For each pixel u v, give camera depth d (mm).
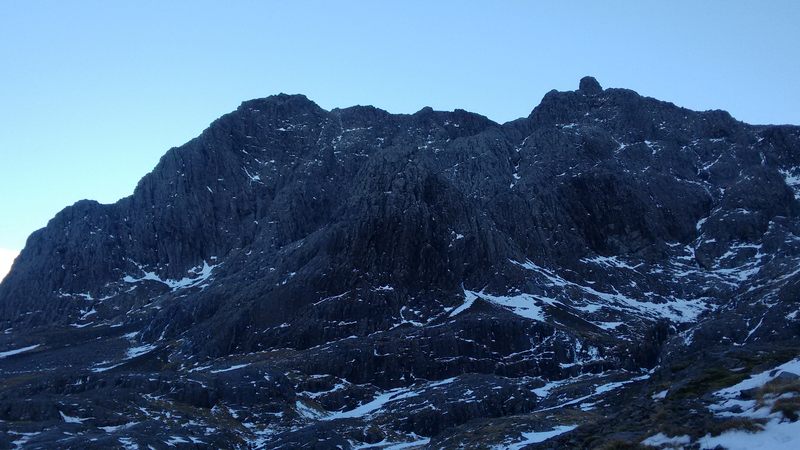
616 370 166875
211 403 143000
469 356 173625
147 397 141625
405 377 168875
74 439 105938
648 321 199875
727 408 52000
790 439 43250
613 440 53531
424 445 110625
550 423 103438
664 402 61844
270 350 187750
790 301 158125
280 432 132875
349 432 126438
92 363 195125
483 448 93938
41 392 146875
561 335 178250
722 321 162250
